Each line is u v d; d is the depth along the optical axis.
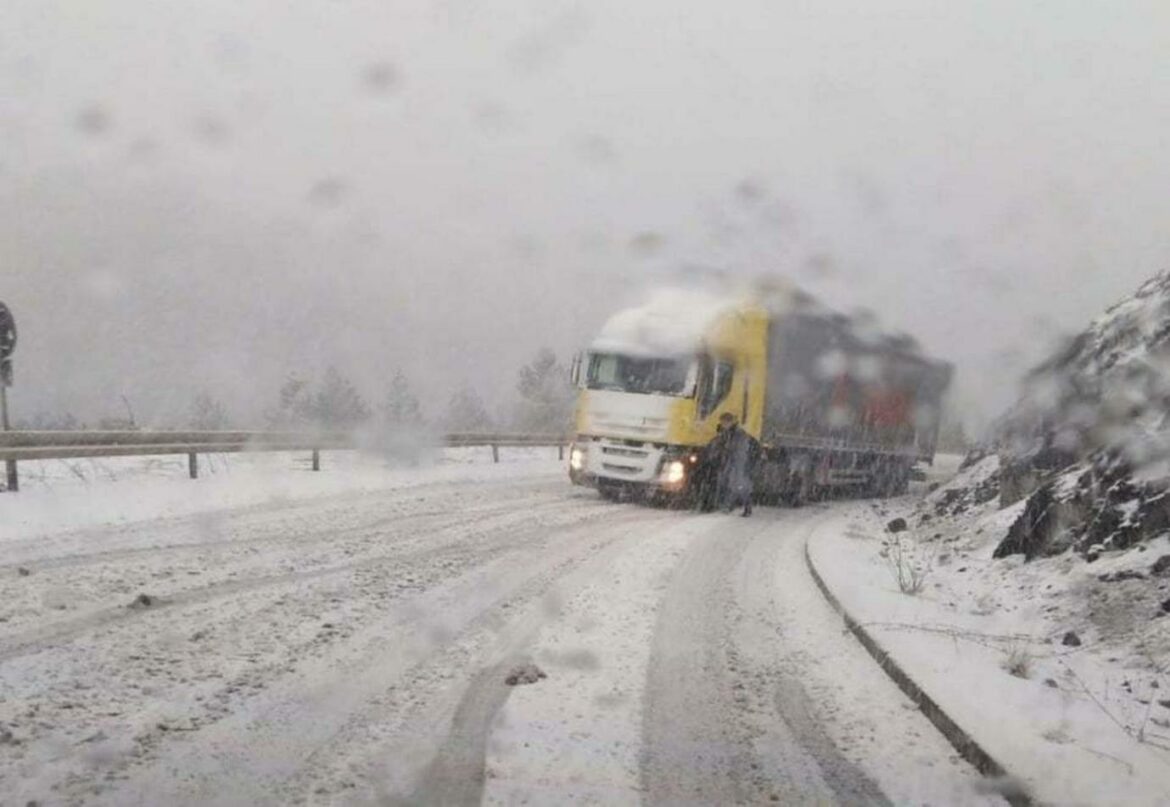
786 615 9.76
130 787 4.81
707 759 5.62
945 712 6.28
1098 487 11.27
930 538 16.41
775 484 22.06
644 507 19.44
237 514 14.57
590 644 8.12
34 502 13.92
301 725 5.82
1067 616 9.06
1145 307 13.70
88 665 6.77
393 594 9.64
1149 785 5.21
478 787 5.01
